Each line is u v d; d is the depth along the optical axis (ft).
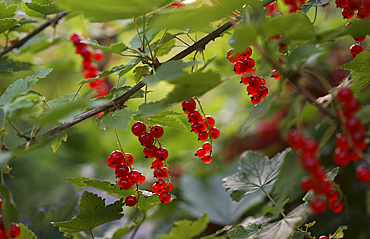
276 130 4.60
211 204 3.78
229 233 3.06
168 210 4.26
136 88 2.99
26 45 3.70
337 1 3.04
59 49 4.45
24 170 5.32
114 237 3.26
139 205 3.22
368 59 2.99
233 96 5.53
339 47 3.87
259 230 2.98
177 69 2.88
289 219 2.95
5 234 2.89
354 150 2.76
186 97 2.85
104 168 5.32
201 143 5.47
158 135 3.01
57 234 3.29
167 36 3.06
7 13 3.26
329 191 2.78
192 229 3.21
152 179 4.75
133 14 2.88
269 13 3.29
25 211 4.84
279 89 2.84
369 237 3.52
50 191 5.27
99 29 4.37
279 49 3.00
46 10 3.28
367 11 2.81
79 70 4.89
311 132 3.85
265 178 3.20
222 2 2.75
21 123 5.31
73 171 5.46
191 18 2.74
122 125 2.90
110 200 4.76
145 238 3.87
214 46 4.15
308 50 2.77
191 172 4.93
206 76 2.80
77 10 2.85
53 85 5.36
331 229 3.59
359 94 3.63
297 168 3.46
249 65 2.99
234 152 5.09
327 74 3.88
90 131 5.48
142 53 2.98
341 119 2.74
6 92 3.05
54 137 2.96
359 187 3.66
